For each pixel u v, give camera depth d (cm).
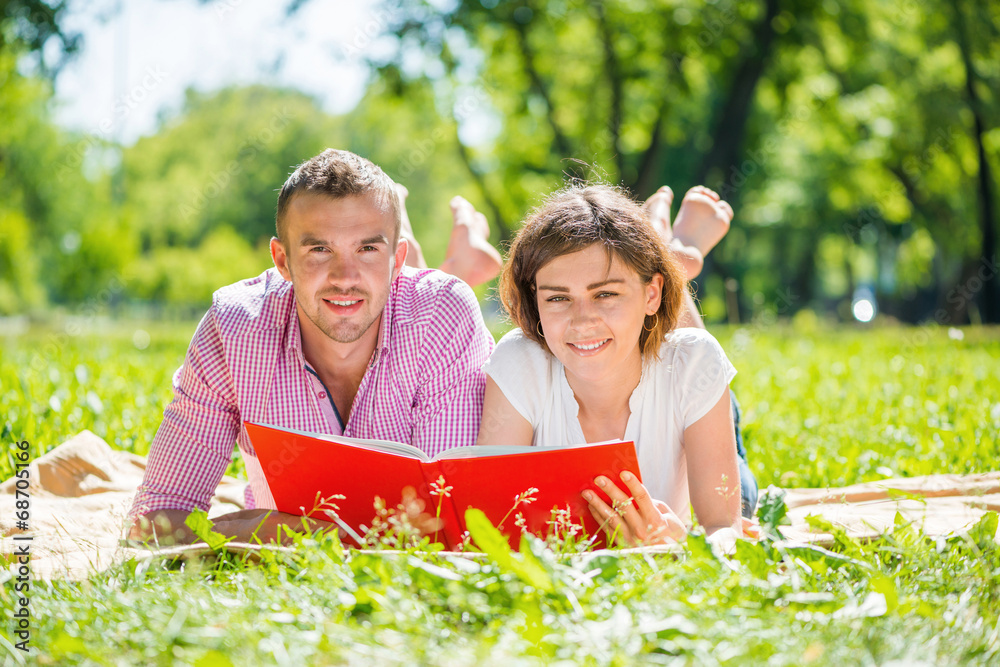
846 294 3709
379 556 176
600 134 1895
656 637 145
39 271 3288
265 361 261
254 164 3219
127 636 152
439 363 272
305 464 217
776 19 1727
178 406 265
